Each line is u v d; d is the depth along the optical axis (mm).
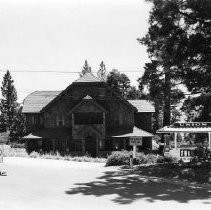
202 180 26438
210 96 34875
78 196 20953
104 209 17719
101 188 23703
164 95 34438
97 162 41781
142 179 27688
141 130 53656
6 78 100875
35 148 54281
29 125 56844
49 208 17719
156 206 18531
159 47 32969
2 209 17344
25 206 18094
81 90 54531
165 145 46500
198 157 39531
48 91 61656
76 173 30875
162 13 30406
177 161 39875
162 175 28891
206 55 31422
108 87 54375
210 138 44531
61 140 54094
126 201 19672
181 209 17891
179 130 44625
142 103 58312
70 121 54844
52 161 41812
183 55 31422
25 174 29875
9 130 91562
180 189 23719
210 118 44219
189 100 35344
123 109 54531
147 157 39469
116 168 34500
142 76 34156
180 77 33188
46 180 26828
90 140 53562
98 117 52719
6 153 49906
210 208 18172
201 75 32438
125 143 53125
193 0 29141
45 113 55250
